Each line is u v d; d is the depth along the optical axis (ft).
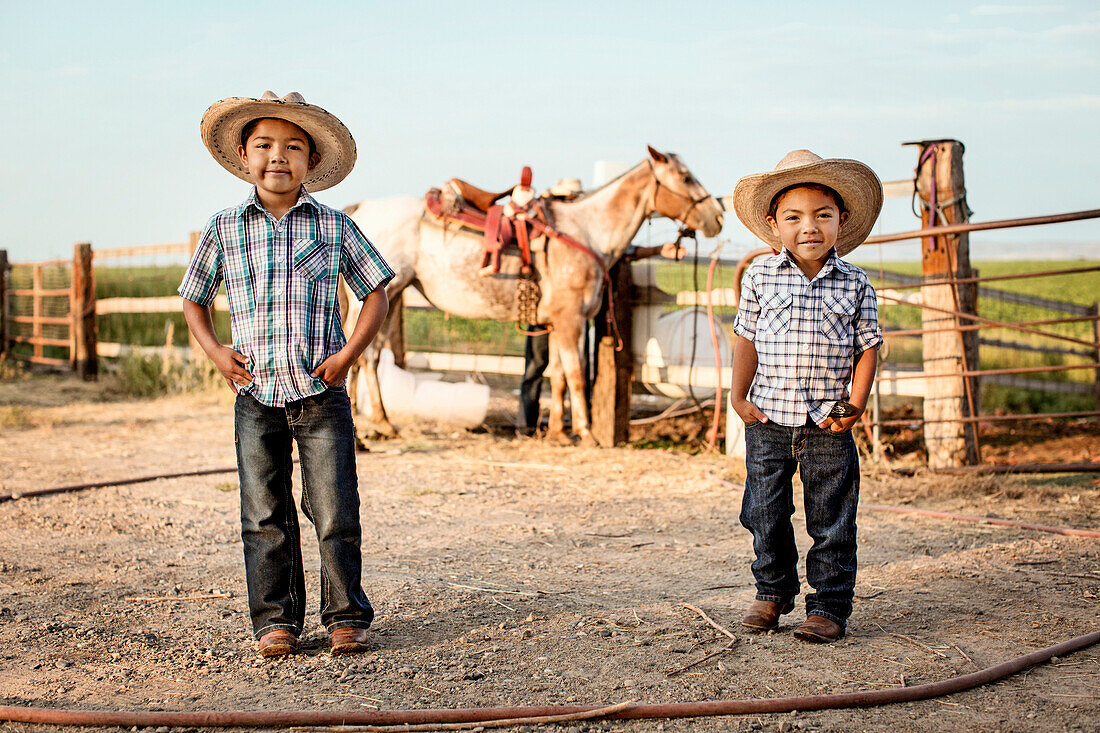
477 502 19.61
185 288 10.37
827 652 10.32
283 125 10.20
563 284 26.71
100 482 21.30
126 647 10.66
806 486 10.80
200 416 34.27
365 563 14.67
